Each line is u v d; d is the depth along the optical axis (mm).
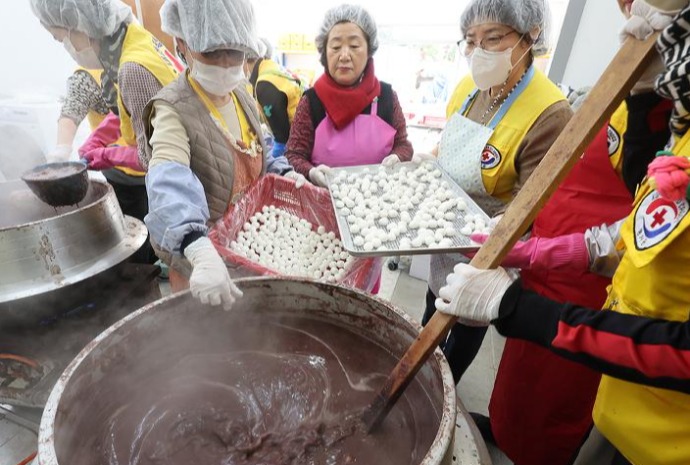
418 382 741
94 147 1798
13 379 1155
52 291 1065
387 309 786
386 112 1731
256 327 916
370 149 1694
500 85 1288
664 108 757
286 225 1459
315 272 1277
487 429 1546
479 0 1141
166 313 792
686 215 539
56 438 560
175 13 1090
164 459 676
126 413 735
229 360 868
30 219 1430
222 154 1171
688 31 531
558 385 1108
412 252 1068
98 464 653
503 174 1281
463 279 671
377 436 708
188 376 827
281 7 3154
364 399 774
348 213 1324
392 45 2902
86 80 2023
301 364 847
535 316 640
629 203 981
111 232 1238
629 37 598
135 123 1417
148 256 1957
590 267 951
